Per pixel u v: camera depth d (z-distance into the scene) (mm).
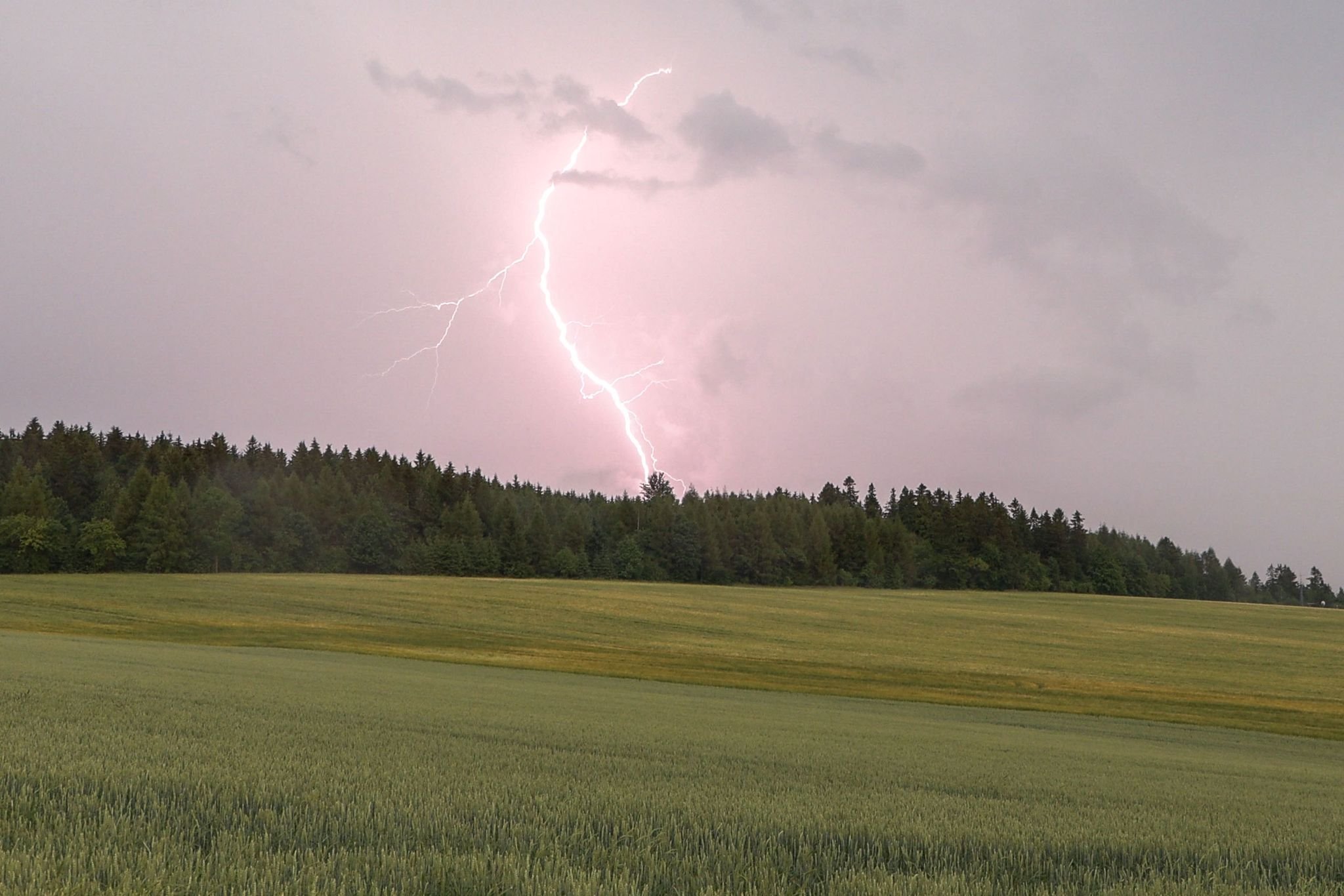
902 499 165375
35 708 14062
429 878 5441
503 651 50156
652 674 41875
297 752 10875
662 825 7547
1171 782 14805
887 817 8672
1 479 119500
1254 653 61344
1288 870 7594
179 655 34312
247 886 5105
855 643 59875
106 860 5262
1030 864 7188
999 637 66438
